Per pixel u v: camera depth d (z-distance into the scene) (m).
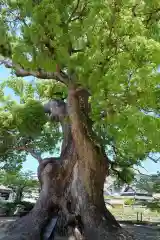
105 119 7.45
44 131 20.42
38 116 14.92
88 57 7.23
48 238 12.89
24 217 13.77
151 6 7.75
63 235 13.41
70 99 10.50
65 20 7.32
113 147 15.86
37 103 15.32
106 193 37.09
